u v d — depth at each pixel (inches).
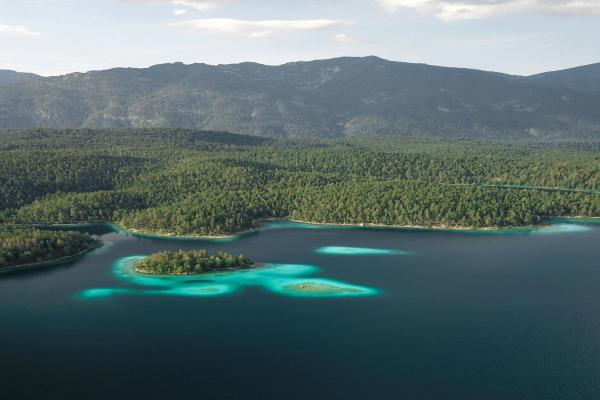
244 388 6894.7
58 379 7101.4
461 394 6737.2
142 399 6678.2
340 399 6658.5
